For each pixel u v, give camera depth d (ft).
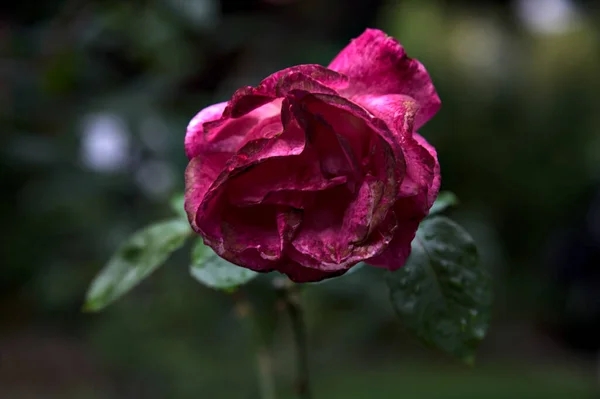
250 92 1.17
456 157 7.63
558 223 7.80
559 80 8.29
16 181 4.01
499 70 8.17
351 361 4.72
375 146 1.18
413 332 1.34
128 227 3.13
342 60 1.28
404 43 7.75
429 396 4.21
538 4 9.23
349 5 4.19
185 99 3.23
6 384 3.97
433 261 1.36
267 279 1.55
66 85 2.99
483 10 8.93
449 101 7.66
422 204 1.19
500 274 6.22
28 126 3.22
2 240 4.26
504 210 7.73
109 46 3.00
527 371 5.12
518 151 7.89
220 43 3.24
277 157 1.17
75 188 3.12
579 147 8.02
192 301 3.25
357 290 2.05
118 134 3.01
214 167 1.21
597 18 9.15
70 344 4.62
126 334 3.39
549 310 6.44
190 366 3.26
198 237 1.41
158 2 2.88
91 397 3.68
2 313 4.89
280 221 1.19
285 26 3.59
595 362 5.50
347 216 1.19
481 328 1.34
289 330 3.22
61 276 3.38
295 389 1.41
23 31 3.16
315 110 1.20
